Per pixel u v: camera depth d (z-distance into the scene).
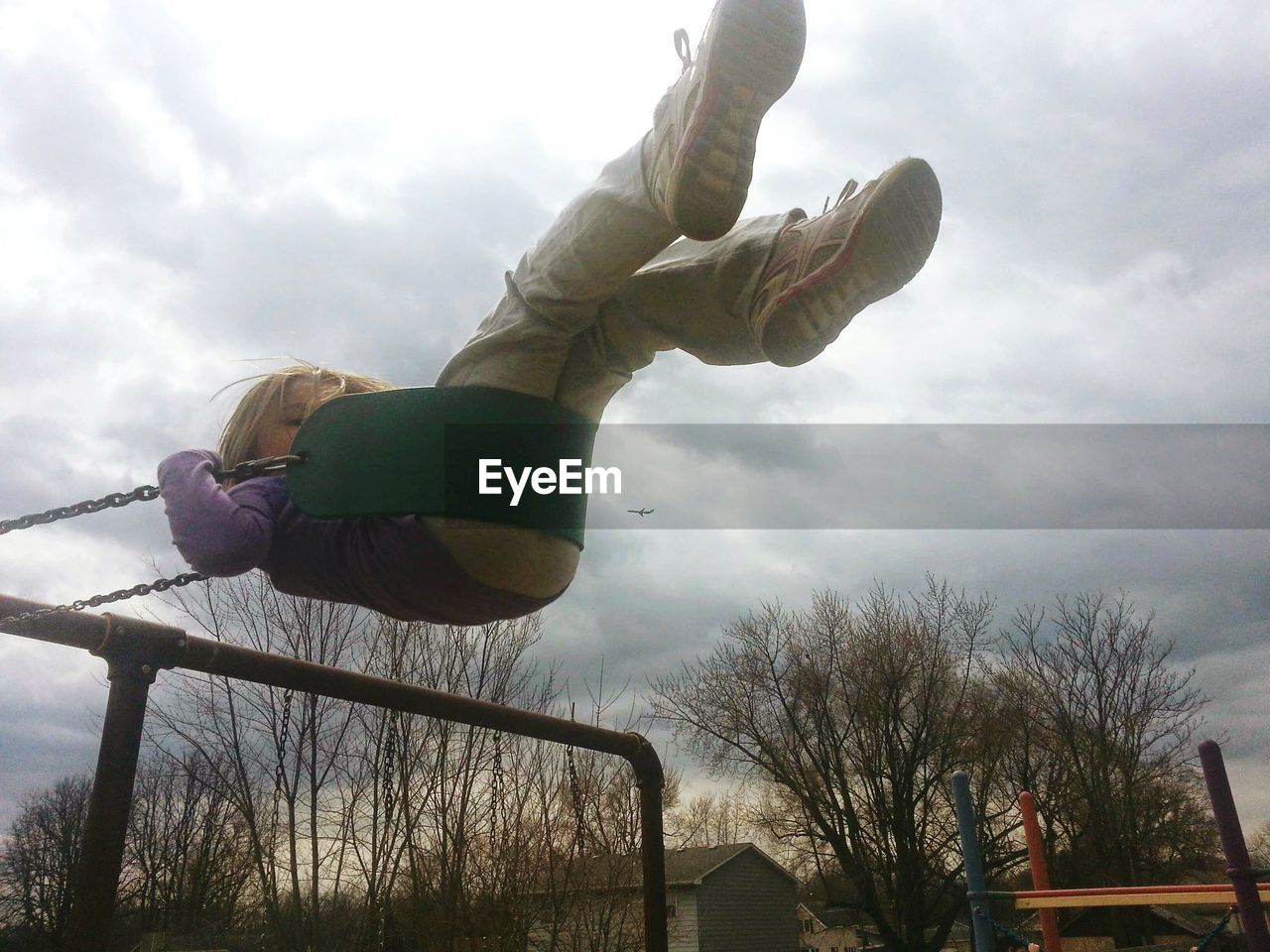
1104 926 23.08
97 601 1.97
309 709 10.55
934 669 19.30
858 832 18.72
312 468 1.72
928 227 1.68
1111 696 20.33
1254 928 2.68
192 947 12.22
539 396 1.73
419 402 1.69
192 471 1.76
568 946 10.56
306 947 10.09
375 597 1.79
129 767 2.37
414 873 9.79
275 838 10.46
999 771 20.25
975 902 3.84
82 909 2.18
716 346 1.82
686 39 1.60
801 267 1.65
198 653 2.66
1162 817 20.12
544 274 1.66
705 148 1.42
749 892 26.52
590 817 9.71
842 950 44.69
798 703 19.58
